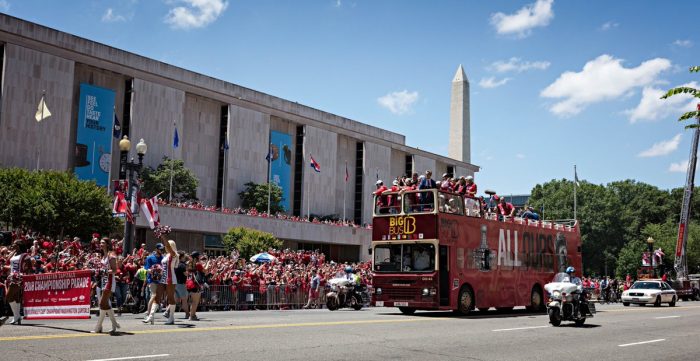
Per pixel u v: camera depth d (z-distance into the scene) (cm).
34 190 4319
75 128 6088
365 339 1305
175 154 6844
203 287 2336
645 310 3091
